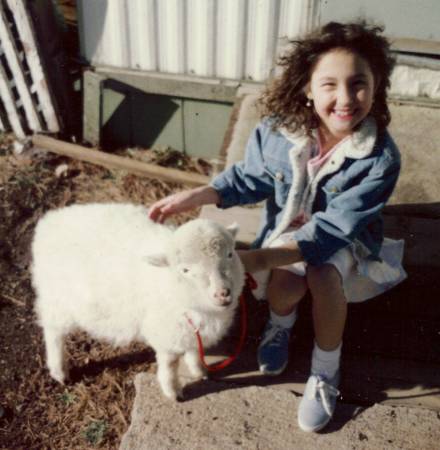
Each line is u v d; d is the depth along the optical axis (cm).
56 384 340
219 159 418
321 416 275
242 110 444
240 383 300
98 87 506
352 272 285
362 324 330
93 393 333
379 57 243
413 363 309
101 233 291
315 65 244
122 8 481
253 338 319
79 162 498
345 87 237
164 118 526
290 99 259
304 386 299
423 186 389
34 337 368
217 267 231
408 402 291
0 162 492
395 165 258
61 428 320
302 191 274
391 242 307
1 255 421
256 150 286
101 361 348
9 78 502
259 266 257
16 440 315
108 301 277
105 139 542
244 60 485
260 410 287
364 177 260
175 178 479
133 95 518
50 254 295
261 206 387
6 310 386
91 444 310
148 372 333
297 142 263
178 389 292
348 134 255
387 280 296
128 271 272
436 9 421
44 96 496
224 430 279
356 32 236
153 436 278
